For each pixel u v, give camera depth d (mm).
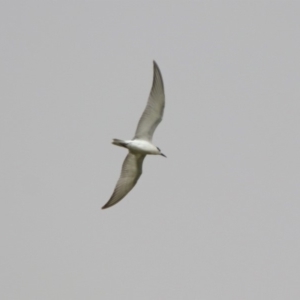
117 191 24453
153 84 22906
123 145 23484
